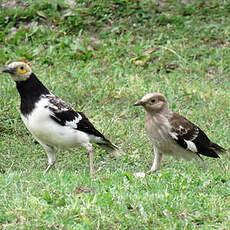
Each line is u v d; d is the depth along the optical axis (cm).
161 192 912
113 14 1997
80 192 914
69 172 1128
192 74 1688
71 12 1964
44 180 964
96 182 977
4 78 1579
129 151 1290
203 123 1435
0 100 1428
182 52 1783
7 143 1306
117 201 873
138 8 2017
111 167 1206
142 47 1812
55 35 1859
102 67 1723
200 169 1152
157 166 1153
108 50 1805
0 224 806
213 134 1373
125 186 944
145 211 850
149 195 896
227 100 1526
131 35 1888
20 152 1273
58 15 1969
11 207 841
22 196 880
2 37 1859
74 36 1878
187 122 1143
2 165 1215
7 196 888
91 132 1145
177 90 1578
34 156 1263
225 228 804
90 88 1559
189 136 1134
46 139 1098
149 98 1119
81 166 1227
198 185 970
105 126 1380
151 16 1981
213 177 1009
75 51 1778
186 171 1116
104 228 802
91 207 839
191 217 839
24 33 1875
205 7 2036
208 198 898
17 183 948
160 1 2066
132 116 1473
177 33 1892
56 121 1079
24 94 1078
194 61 1752
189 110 1509
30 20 1972
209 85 1611
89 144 1132
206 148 1163
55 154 1145
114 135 1352
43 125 1073
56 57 1752
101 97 1526
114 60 1761
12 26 1948
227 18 1983
